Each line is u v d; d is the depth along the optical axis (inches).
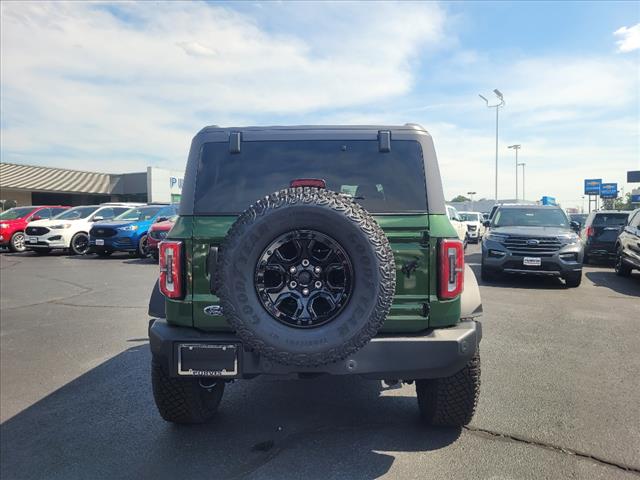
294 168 134.6
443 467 123.6
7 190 1688.0
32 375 195.3
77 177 1886.1
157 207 681.0
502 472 120.8
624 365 201.3
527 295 370.6
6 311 313.1
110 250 642.8
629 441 136.0
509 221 459.5
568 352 219.5
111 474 123.0
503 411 155.9
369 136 135.8
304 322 109.7
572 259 399.2
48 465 127.9
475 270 519.8
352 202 111.4
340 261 109.4
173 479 120.3
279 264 110.0
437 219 126.1
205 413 148.9
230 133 136.1
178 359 116.9
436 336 118.0
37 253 727.1
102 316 298.2
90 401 169.6
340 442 137.9
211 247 123.3
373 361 114.7
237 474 122.0
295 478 119.6
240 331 107.7
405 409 161.0
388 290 108.7
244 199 131.1
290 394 175.5
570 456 128.2
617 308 322.0
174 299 123.3
